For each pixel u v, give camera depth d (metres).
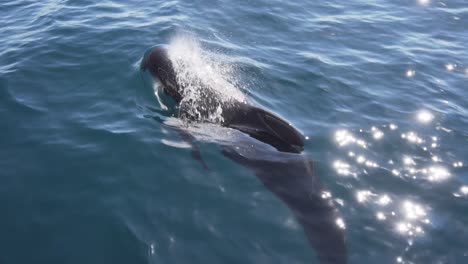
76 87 10.44
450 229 7.16
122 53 12.01
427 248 6.79
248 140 9.11
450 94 11.37
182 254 6.47
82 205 7.23
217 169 8.23
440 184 8.16
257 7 16.25
